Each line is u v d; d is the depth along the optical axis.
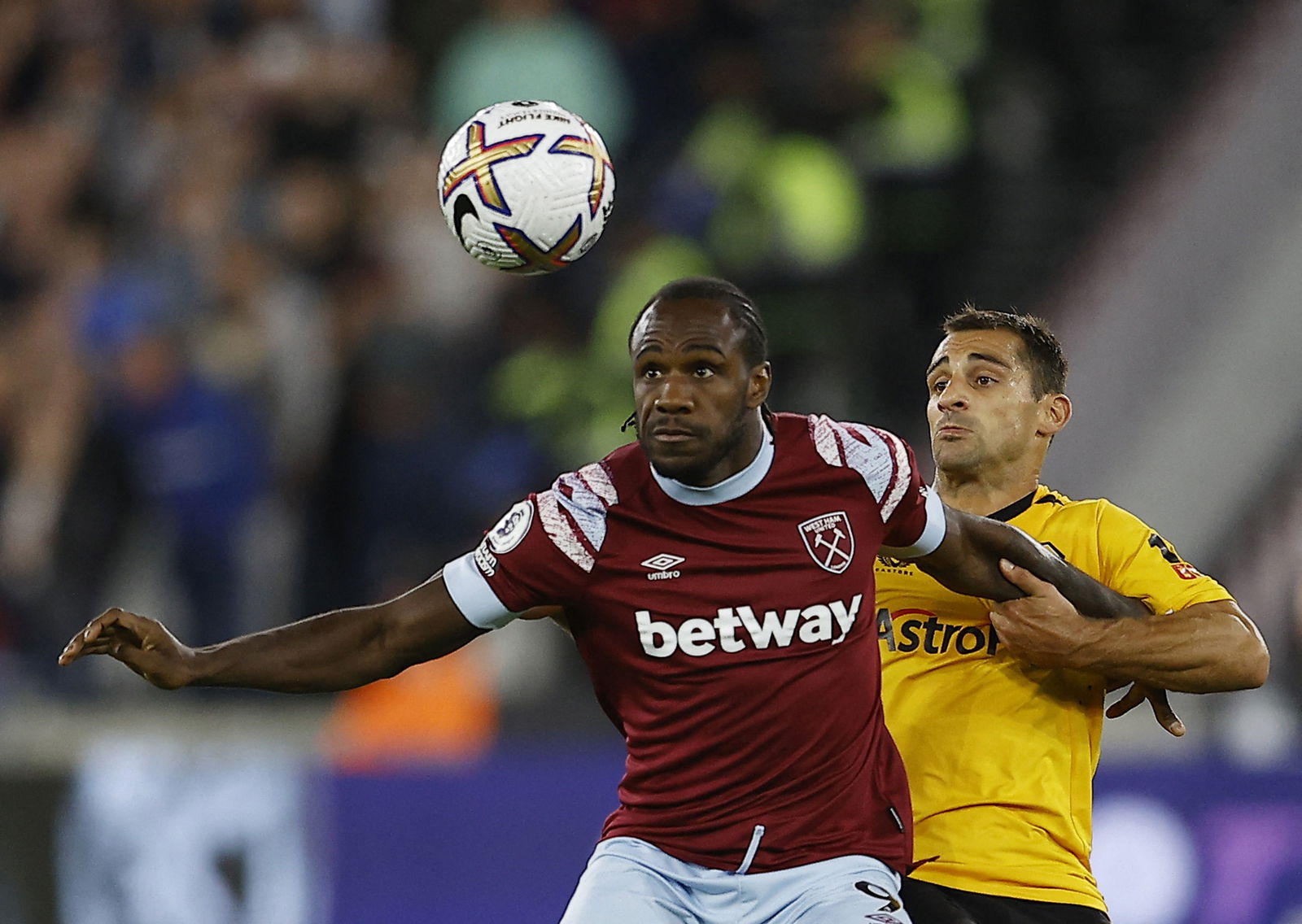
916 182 40.88
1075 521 18.30
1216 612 17.39
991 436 18.17
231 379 37.00
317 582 37.88
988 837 17.28
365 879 28.95
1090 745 17.84
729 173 39.62
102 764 29.27
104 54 44.50
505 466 38.88
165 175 41.12
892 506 16.33
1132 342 41.06
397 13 47.53
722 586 15.91
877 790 16.48
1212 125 42.72
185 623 36.59
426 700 33.88
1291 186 40.53
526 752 33.62
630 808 16.66
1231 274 40.50
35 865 28.94
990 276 42.47
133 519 36.84
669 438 15.50
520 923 28.94
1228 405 39.66
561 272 42.28
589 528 15.99
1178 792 29.02
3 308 41.22
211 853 29.06
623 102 44.50
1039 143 44.34
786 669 15.96
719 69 42.56
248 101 42.50
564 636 36.47
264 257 39.88
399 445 37.94
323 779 29.17
